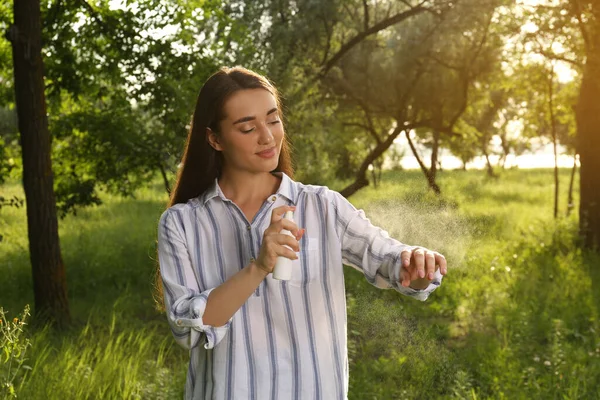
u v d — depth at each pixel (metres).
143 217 17.52
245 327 2.00
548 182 32.44
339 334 2.07
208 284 2.05
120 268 10.62
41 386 4.66
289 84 12.20
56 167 10.55
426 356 5.67
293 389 2.00
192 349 2.07
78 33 9.28
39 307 7.45
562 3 12.84
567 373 5.64
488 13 13.48
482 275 9.58
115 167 10.36
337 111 20.17
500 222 14.11
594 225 12.98
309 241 2.05
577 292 8.87
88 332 7.19
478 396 5.25
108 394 4.82
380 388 5.30
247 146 2.00
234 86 2.01
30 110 7.41
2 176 10.45
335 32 16.36
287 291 2.01
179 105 9.14
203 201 2.09
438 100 19.52
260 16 13.55
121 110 10.09
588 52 12.83
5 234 14.09
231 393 1.98
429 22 17.25
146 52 9.20
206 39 10.37
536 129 21.47
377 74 18.88
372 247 2.05
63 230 15.12
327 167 13.60
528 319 7.30
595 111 12.96
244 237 2.06
